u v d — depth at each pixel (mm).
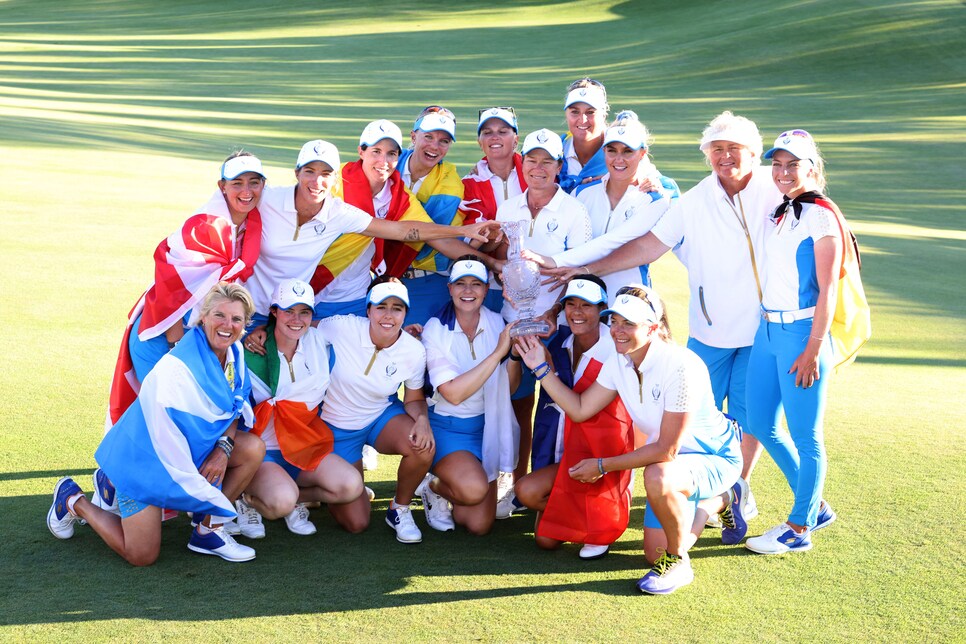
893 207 16734
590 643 3660
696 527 4426
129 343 4699
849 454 5523
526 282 5102
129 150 15445
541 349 4629
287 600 3936
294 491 4539
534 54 41969
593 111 5660
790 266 4461
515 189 5656
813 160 4473
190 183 13055
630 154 5152
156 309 4594
